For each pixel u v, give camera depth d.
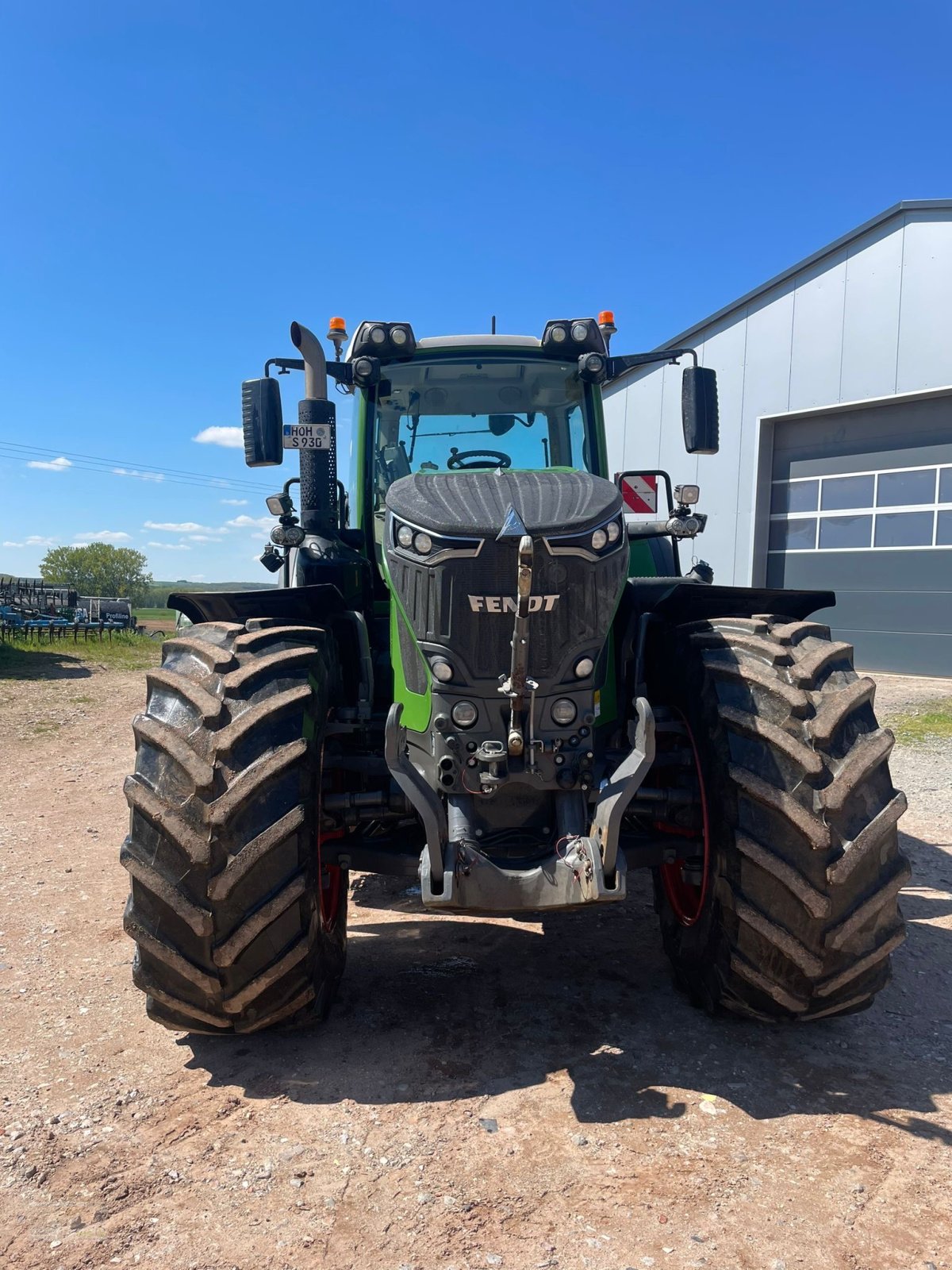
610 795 2.60
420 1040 2.95
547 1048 2.89
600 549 2.76
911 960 3.65
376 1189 2.20
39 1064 2.82
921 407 11.88
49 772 7.56
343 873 3.35
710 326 13.98
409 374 4.05
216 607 3.44
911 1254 1.97
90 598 26.81
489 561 2.68
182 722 2.70
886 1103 2.58
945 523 11.70
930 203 11.26
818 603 3.52
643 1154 2.33
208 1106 2.58
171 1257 1.99
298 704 2.75
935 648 11.88
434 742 2.80
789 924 2.65
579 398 4.09
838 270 12.30
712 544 14.16
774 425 13.53
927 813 5.94
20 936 3.87
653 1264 1.95
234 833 2.54
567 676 2.75
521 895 2.58
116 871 4.80
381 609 3.74
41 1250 2.01
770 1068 2.77
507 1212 2.11
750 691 2.83
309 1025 2.96
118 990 3.35
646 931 3.98
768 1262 1.95
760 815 2.69
